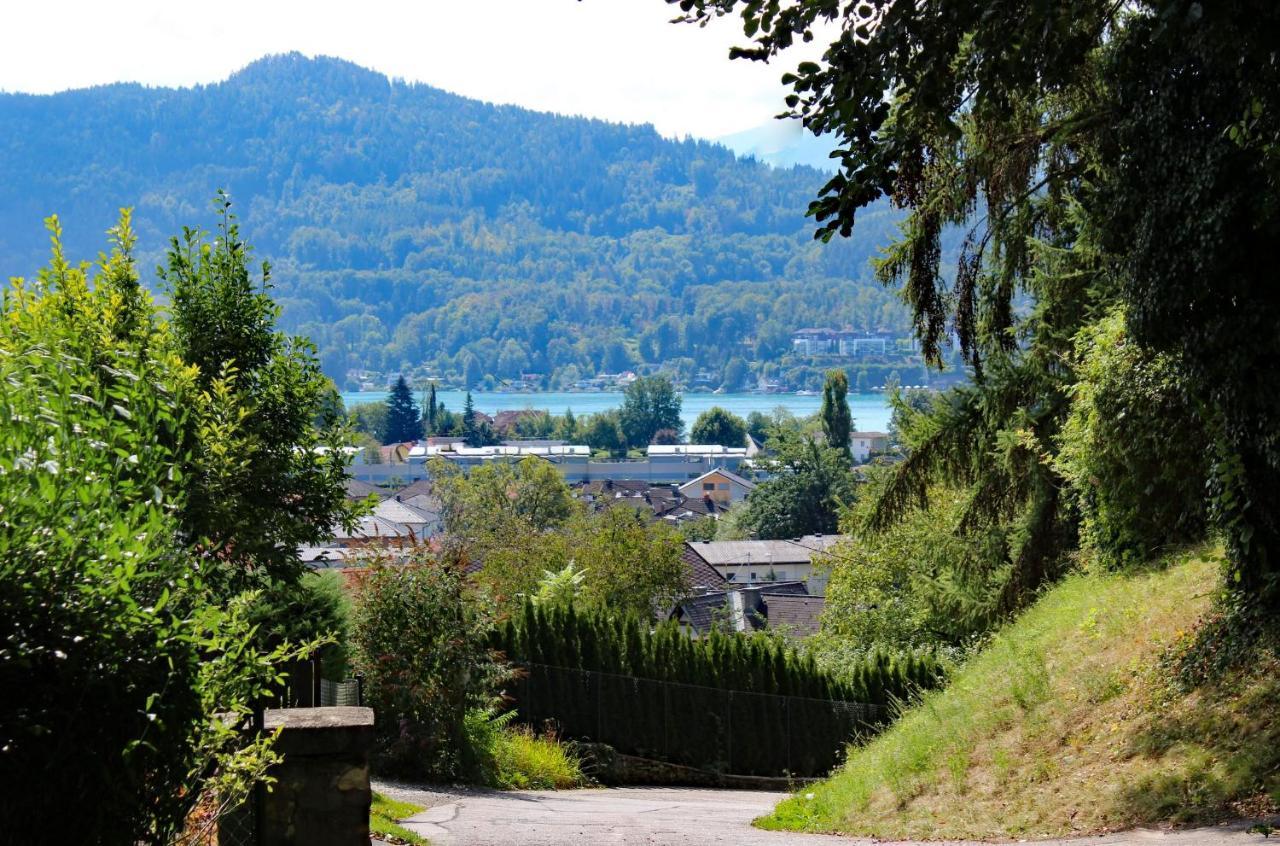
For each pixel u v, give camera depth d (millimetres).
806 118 7000
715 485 149000
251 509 11469
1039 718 11734
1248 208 10062
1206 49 8695
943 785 11297
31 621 3871
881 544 25609
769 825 12523
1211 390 11133
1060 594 18625
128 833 4090
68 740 3887
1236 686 9859
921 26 6770
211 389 12070
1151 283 11062
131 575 4078
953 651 26203
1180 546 15828
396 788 16188
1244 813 7820
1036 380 20750
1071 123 14648
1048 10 6391
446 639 17984
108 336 8820
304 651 5406
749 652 26562
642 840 10469
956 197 16797
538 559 48969
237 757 4629
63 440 4250
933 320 18000
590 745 23891
